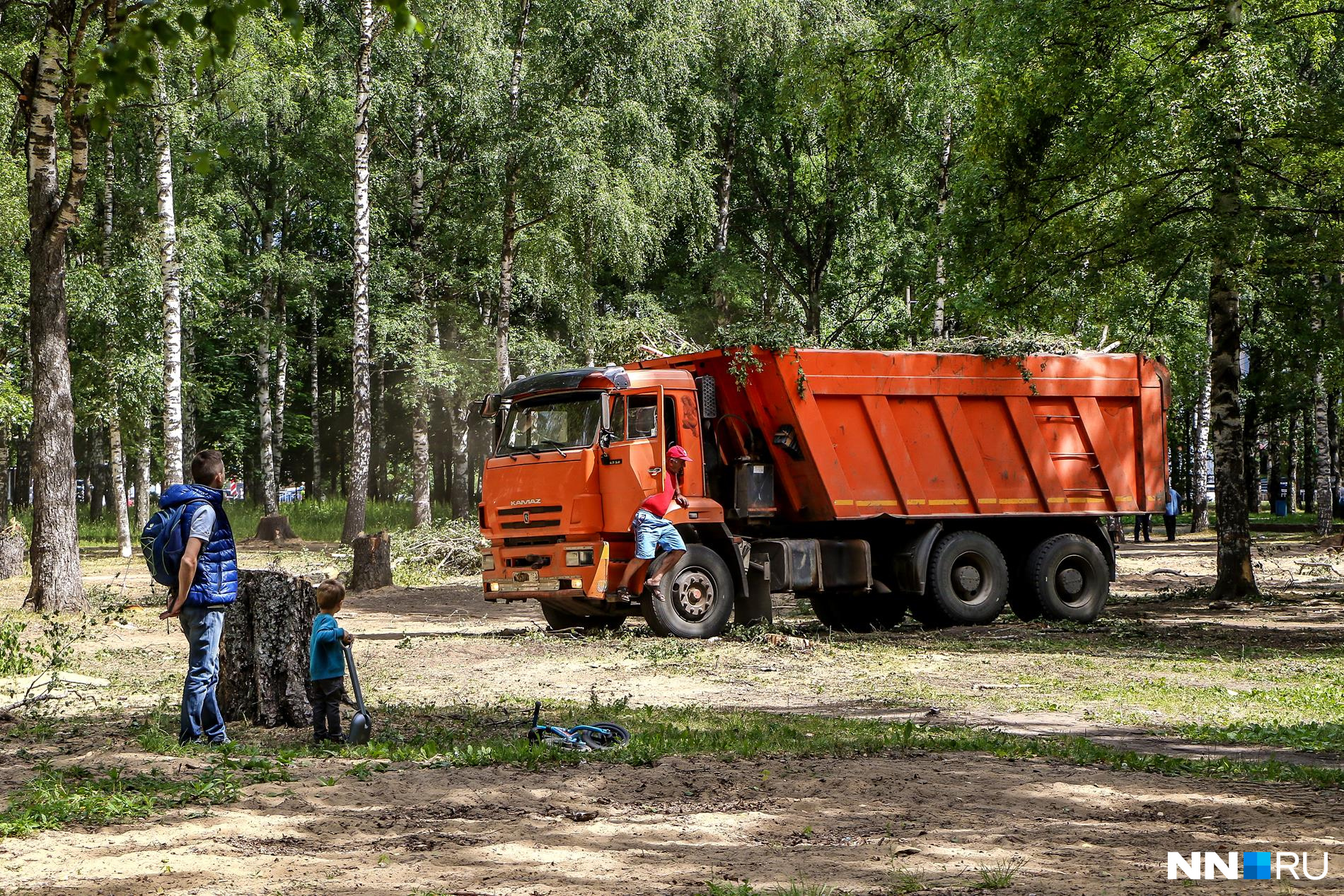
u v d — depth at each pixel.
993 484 17.75
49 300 18.28
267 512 41.31
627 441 15.41
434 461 58.66
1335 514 45.94
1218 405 19.73
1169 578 24.19
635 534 15.21
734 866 5.11
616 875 4.98
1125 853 5.32
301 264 40.47
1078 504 18.41
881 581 17.33
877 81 22.72
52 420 18.11
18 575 24.81
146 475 40.12
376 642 15.00
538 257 33.44
